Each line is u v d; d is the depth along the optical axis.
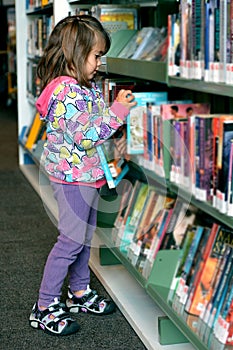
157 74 2.28
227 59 1.85
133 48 2.88
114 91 2.99
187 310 2.26
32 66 5.27
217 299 2.15
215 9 1.89
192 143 2.15
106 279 3.00
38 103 2.43
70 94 2.35
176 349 2.31
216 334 2.07
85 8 3.86
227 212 1.95
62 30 2.39
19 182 5.33
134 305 2.72
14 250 3.62
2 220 4.23
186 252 2.46
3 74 11.02
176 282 2.45
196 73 2.02
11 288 3.05
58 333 2.53
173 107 2.43
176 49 2.16
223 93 1.84
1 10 10.75
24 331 2.59
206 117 2.06
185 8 2.07
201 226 2.56
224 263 2.17
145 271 2.59
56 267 2.55
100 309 2.71
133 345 2.45
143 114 2.58
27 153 5.70
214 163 2.03
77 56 2.37
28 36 5.52
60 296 2.80
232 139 1.94
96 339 2.51
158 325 2.38
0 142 7.11
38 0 4.83
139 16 3.43
